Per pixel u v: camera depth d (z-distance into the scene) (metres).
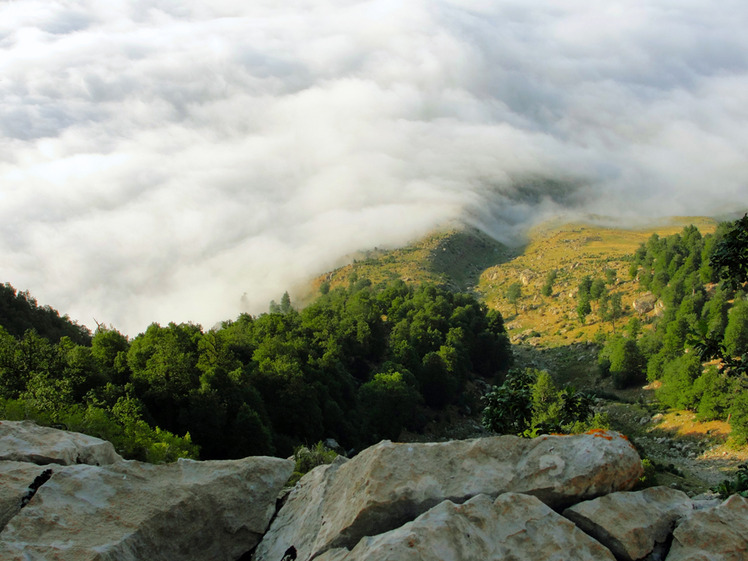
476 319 149.88
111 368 69.00
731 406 95.38
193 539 10.38
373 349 122.00
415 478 9.55
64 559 8.75
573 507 9.05
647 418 111.00
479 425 109.69
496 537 8.36
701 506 9.53
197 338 82.06
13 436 11.76
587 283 192.75
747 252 16.23
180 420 61.31
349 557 8.39
